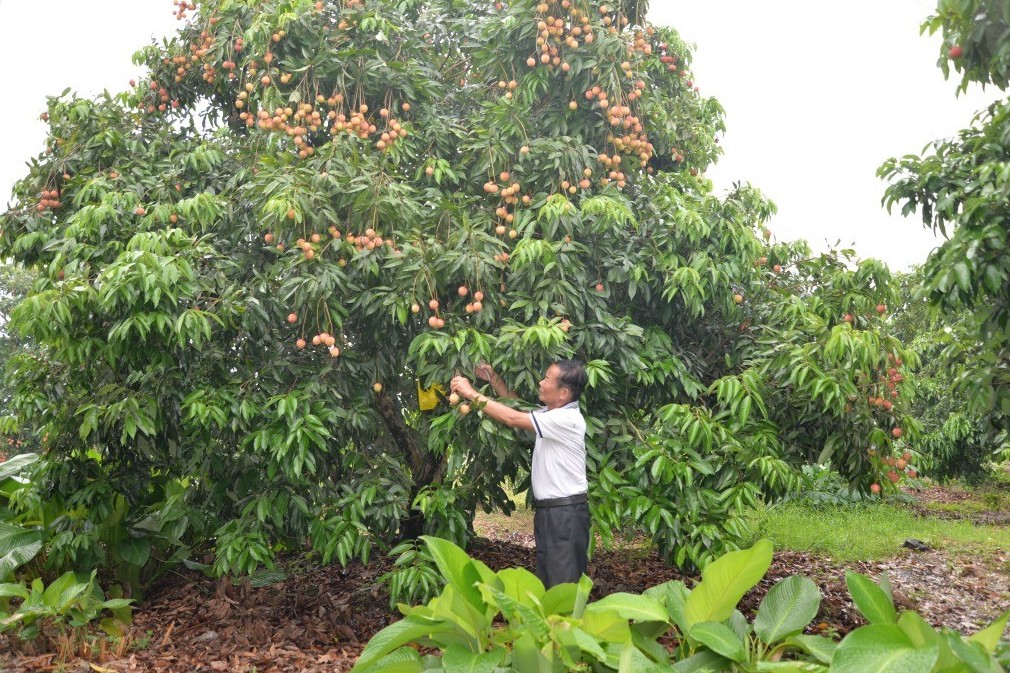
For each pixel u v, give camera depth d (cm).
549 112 499
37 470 448
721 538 401
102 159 502
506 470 436
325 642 403
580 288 422
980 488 1359
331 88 497
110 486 442
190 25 550
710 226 447
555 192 449
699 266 429
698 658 232
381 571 550
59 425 438
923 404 1157
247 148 502
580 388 373
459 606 246
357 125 457
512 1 498
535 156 461
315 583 527
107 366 446
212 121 563
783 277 521
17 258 501
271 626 424
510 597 242
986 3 304
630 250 448
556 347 396
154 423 414
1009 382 396
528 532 803
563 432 360
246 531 410
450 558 267
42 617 377
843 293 471
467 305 411
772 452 420
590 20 492
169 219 439
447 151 493
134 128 526
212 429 427
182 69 543
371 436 459
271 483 410
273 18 482
